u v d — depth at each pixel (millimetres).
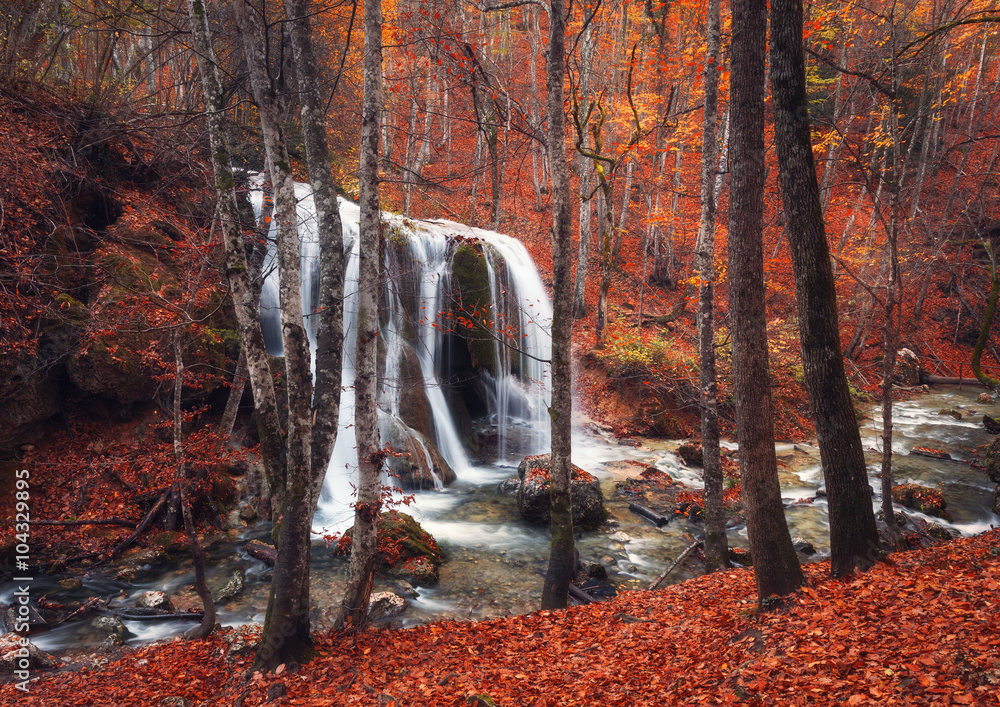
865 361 27875
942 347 29094
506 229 27969
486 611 10484
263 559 12219
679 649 6910
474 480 17562
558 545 9516
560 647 7859
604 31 29391
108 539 12266
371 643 8555
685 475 18062
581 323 26453
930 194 26062
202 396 15188
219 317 16109
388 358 18172
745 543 13391
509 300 21469
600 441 20609
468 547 13062
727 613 7852
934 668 4609
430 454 17031
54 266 13641
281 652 7953
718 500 11477
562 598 9523
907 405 25234
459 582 11562
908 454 19734
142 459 13664
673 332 25750
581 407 22281
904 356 27766
